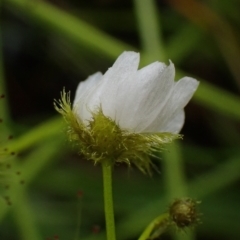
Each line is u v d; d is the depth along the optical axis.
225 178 0.17
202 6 0.18
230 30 0.19
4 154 0.14
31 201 0.17
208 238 0.17
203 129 0.20
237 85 0.20
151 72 0.13
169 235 0.17
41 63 0.20
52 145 0.17
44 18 0.17
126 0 0.20
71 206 0.17
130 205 0.17
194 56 0.20
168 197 0.16
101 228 0.17
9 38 0.20
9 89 0.20
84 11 0.20
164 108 0.13
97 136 0.13
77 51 0.20
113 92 0.13
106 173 0.13
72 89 0.20
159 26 0.18
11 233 0.17
